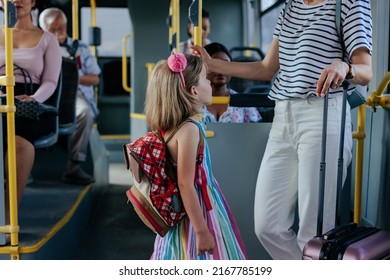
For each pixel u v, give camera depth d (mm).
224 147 3318
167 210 2311
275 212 2738
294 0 2623
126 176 7180
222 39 8398
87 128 5082
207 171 2408
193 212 2270
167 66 2338
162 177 2307
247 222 3355
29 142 3443
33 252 3023
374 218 3625
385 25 3617
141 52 7629
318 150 2518
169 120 2299
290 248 2785
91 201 5020
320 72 2482
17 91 3742
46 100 3973
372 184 3664
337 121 2510
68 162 5082
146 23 7590
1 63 3697
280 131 2684
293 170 2707
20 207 4121
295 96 2535
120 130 9344
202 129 2344
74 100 4664
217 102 3420
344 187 3439
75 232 4090
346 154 2578
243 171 3336
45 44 3865
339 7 2432
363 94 2986
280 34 2654
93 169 5305
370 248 2182
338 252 2168
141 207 2336
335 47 2490
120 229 4727
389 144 3361
